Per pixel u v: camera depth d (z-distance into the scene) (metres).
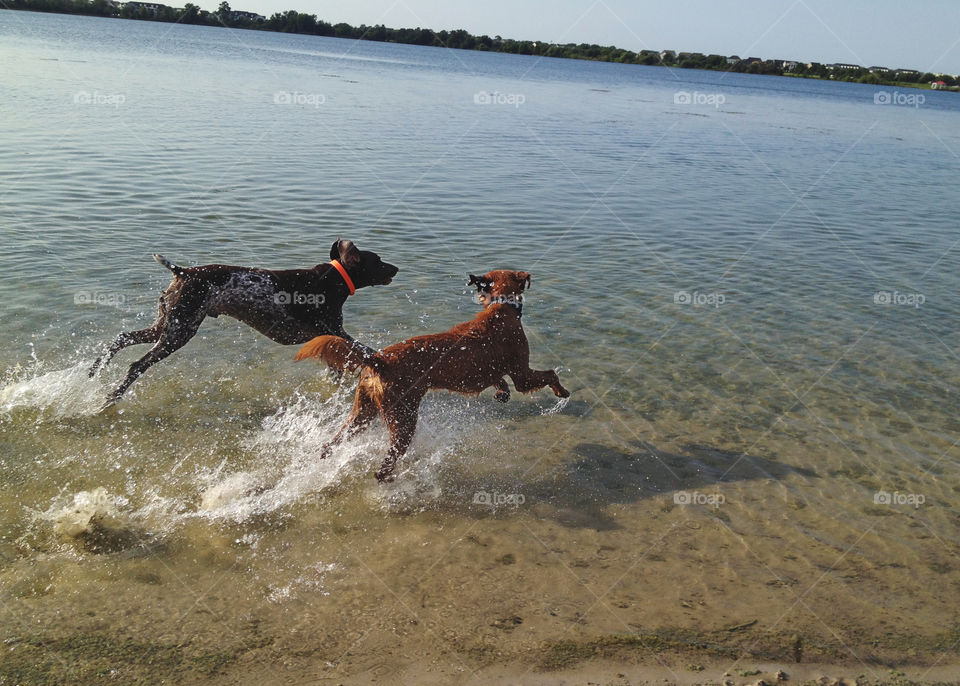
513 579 4.17
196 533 4.46
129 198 11.29
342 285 6.63
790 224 12.66
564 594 4.05
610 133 23.55
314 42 89.19
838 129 30.38
